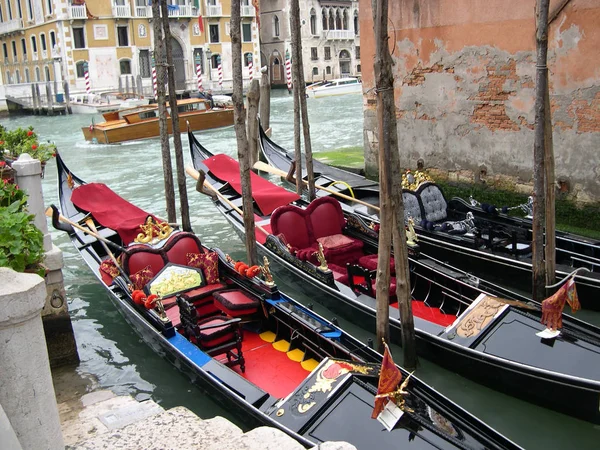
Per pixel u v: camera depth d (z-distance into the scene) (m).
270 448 2.36
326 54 40.84
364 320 5.84
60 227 7.42
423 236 7.38
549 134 5.61
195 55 34.44
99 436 2.55
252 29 35.78
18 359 1.90
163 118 8.16
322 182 10.17
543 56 5.31
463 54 9.09
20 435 1.94
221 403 4.56
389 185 4.81
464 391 4.95
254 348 5.29
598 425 4.41
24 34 33.97
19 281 1.91
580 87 7.71
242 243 8.88
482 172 9.24
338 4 40.66
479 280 5.66
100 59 31.22
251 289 5.71
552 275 5.84
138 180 13.65
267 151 11.53
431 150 9.98
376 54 4.66
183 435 2.52
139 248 5.96
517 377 4.64
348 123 21.20
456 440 3.54
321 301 6.36
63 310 5.51
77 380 5.34
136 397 5.11
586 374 4.35
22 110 31.09
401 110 10.33
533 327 4.86
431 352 5.21
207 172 9.77
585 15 7.49
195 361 4.71
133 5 31.59
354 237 7.11
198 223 10.02
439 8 9.27
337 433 3.70
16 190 4.45
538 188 5.57
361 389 3.94
